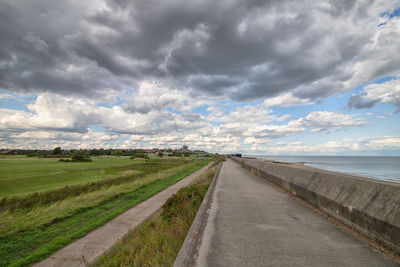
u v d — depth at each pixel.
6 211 10.27
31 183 21.91
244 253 3.23
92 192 15.12
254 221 4.82
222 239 3.82
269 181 12.20
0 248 6.85
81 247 6.97
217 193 8.51
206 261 3.00
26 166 46.81
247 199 7.28
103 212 10.92
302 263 2.86
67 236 7.76
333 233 3.95
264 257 3.07
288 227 4.36
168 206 7.88
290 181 8.27
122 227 8.83
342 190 4.71
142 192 16.16
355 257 2.98
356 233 3.91
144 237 5.68
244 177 14.75
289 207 6.05
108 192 14.95
